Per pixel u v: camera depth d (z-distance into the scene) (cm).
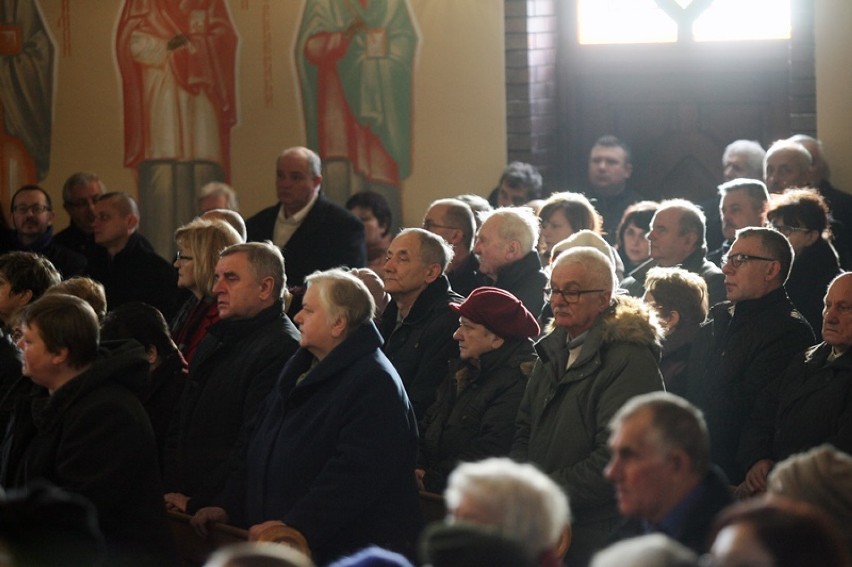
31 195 1162
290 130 1319
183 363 712
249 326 681
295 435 620
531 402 653
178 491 687
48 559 355
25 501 363
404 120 1284
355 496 603
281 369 671
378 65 1285
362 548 612
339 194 1309
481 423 680
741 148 1138
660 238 845
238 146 1338
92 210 1226
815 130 1157
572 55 1282
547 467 625
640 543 316
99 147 1376
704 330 730
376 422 612
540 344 651
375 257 1208
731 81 1235
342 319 624
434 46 1268
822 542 320
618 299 638
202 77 1341
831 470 414
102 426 573
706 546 443
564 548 571
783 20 1210
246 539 622
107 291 1095
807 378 663
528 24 1240
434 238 761
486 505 395
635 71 1265
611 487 604
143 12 1351
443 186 1277
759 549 319
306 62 1309
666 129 1262
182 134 1351
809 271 816
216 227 784
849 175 1138
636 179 1277
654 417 446
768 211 830
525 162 1252
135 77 1358
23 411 596
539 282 825
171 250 1366
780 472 421
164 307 1095
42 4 1377
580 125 1288
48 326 577
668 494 446
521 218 827
